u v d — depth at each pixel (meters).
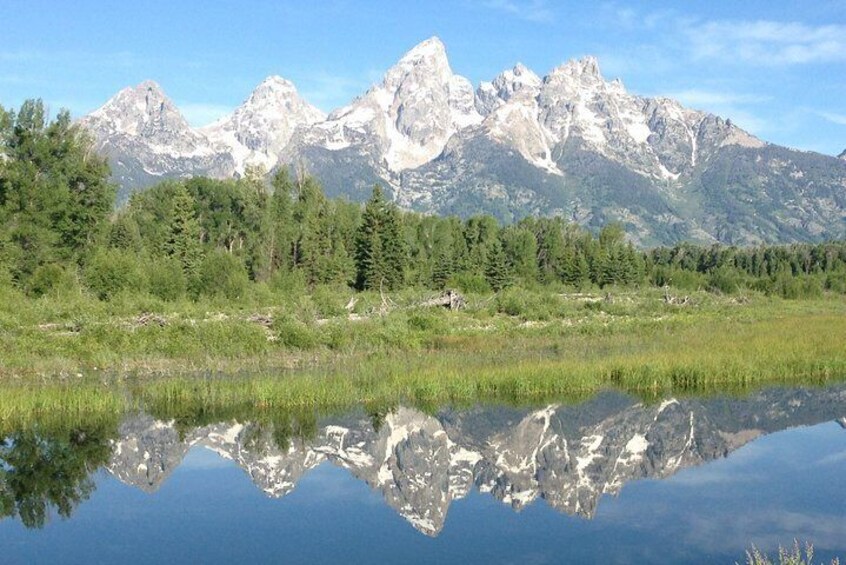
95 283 50.94
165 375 32.03
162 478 20.52
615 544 15.86
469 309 54.47
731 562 14.92
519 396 30.47
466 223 111.12
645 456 22.80
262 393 28.30
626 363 33.38
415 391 29.80
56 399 26.84
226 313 46.34
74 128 58.91
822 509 18.09
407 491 19.42
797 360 35.06
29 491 19.47
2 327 36.09
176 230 68.38
